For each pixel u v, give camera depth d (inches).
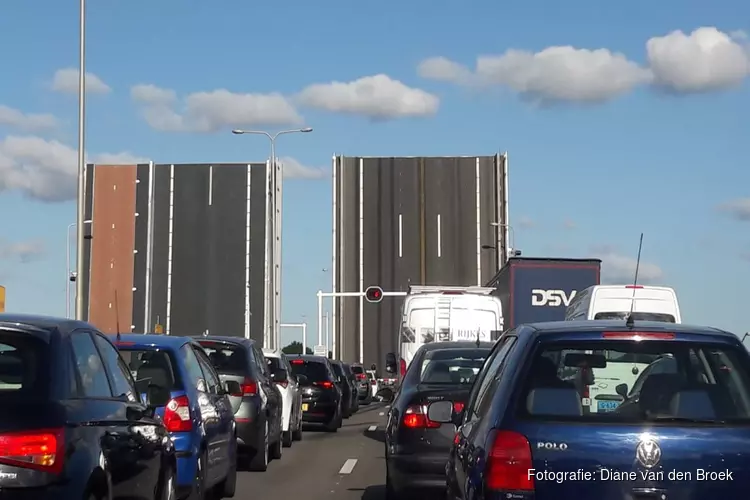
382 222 1454.2
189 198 1514.5
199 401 366.9
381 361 1466.5
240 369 530.9
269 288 1457.9
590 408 203.0
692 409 197.8
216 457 396.2
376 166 1449.3
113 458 244.4
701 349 205.0
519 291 954.1
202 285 1535.4
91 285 1520.7
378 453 669.3
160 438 295.3
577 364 209.9
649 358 217.0
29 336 232.7
